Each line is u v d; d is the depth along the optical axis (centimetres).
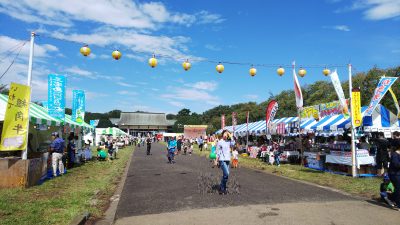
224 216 713
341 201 868
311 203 842
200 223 662
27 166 1066
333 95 3644
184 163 2148
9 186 1051
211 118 9181
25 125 1108
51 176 1359
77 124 2192
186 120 9944
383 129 1594
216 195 966
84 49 1266
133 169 1778
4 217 691
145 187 1142
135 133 10088
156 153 3381
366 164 1366
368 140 1727
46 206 793
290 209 774
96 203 853
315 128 1780
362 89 3209
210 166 1928
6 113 1063
